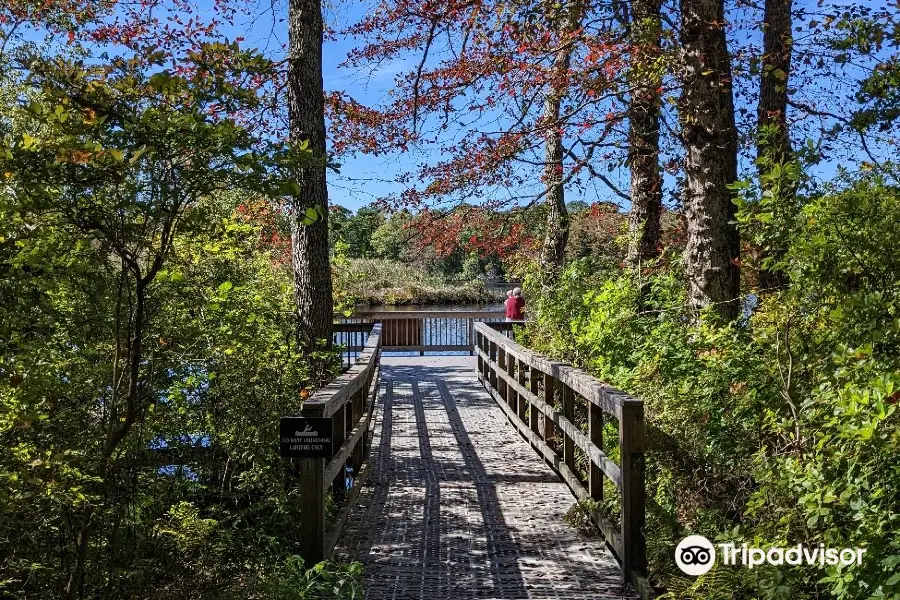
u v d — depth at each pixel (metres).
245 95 3.21
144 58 3.16
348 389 5.55
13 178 2.82
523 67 7.96
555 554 5.10
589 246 13.60
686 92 6.88
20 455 3.05
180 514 4.18
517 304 15.33
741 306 5.91
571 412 6.31
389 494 6.63
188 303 4.36
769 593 3.08
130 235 3.11
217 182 3.15
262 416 5.06
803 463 3.31
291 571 4.02
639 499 4.48
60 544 3.55
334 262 8.69
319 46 7.66
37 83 3.05
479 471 7.43
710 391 4.55
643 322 6.64
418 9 8.75
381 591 4.46
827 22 7.05
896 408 2.59
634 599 4.30
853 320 3.50
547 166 9.44
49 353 3.45
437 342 19.06
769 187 4.20
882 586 2.52
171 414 4.55
